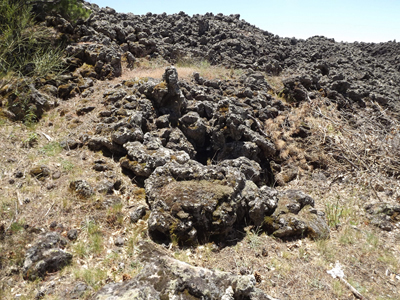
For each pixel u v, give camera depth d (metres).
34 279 3.19
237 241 4.20
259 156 6.96
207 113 7.39
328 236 4.48
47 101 6.76
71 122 6.41
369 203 5.54
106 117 6.52
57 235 3.66
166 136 6.35
